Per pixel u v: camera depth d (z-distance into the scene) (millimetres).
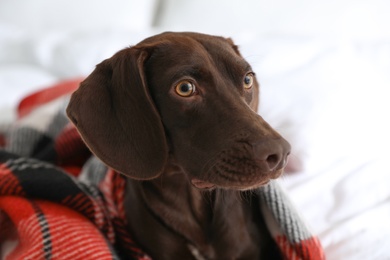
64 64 2713
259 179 1091
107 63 1234
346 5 2645
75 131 1770
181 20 2887
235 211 1327
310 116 1750
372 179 1604
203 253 1361
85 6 2988
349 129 1756
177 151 1219
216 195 1292
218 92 1166
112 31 2789
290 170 1694
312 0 2697
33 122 1908
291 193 1583
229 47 1277
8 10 3000
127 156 1188
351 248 1337
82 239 1271
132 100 1183
